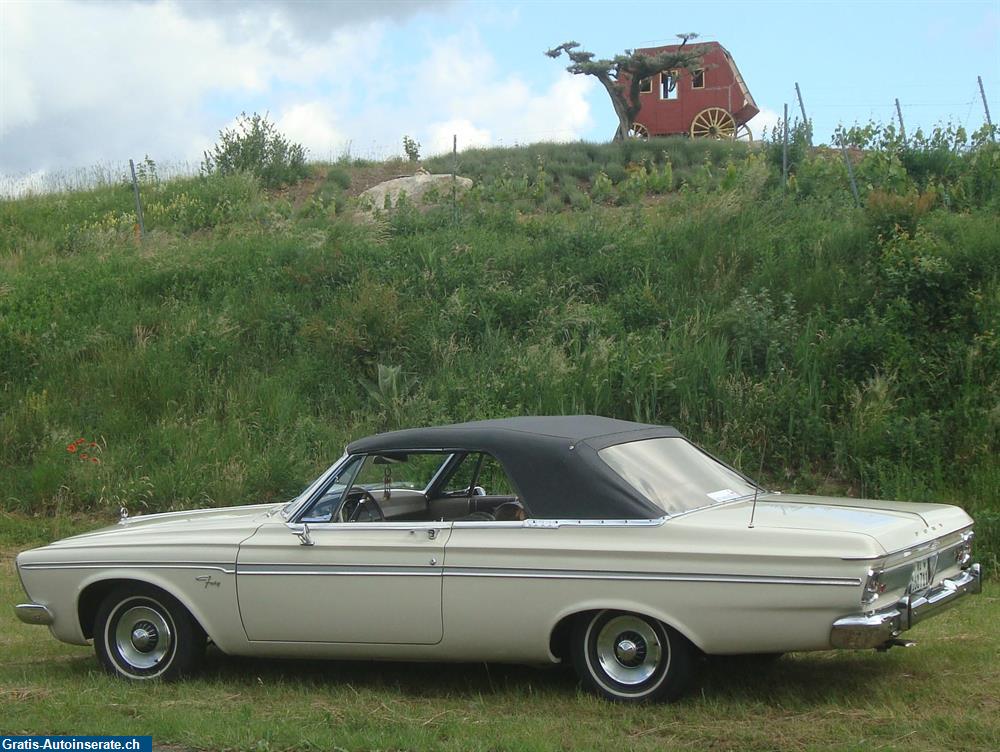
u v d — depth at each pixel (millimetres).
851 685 5832
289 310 16703
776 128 22000
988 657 6359
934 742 4836
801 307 14398
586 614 5625
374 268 17703
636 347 13883
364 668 6730
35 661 7254
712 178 24906
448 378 14164
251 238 20984
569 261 16844
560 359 13875
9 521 12703
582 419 6480
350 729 5324
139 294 18625
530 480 5816
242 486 12703
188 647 6441
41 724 5504
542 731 5129
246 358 16078
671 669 5438
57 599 6688
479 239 18688
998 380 11922
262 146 30172
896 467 11180
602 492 5641
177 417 14742
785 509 5785
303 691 6156
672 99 38312
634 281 16078
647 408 12852
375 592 5953
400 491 6641
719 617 5258
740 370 13219
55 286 19141
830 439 12031
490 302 16016
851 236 15352
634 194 24312
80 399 15500
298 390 15078
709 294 15156
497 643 5734
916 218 15125
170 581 6398
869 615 5039
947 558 5879
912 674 6047
